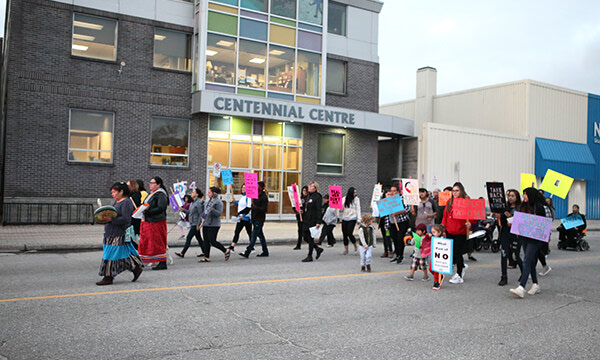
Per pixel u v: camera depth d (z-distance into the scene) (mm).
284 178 23766
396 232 12352
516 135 30688
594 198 35719
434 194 17328
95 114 19797
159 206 10047
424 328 6406
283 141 23688
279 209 23562
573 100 34281
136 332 5828
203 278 9445
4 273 9594
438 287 9000
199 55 21172
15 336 5555
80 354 5035
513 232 8602
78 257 12000
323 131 24844
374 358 5203
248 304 7410
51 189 18812
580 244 16141
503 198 9758
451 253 8703
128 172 20203
